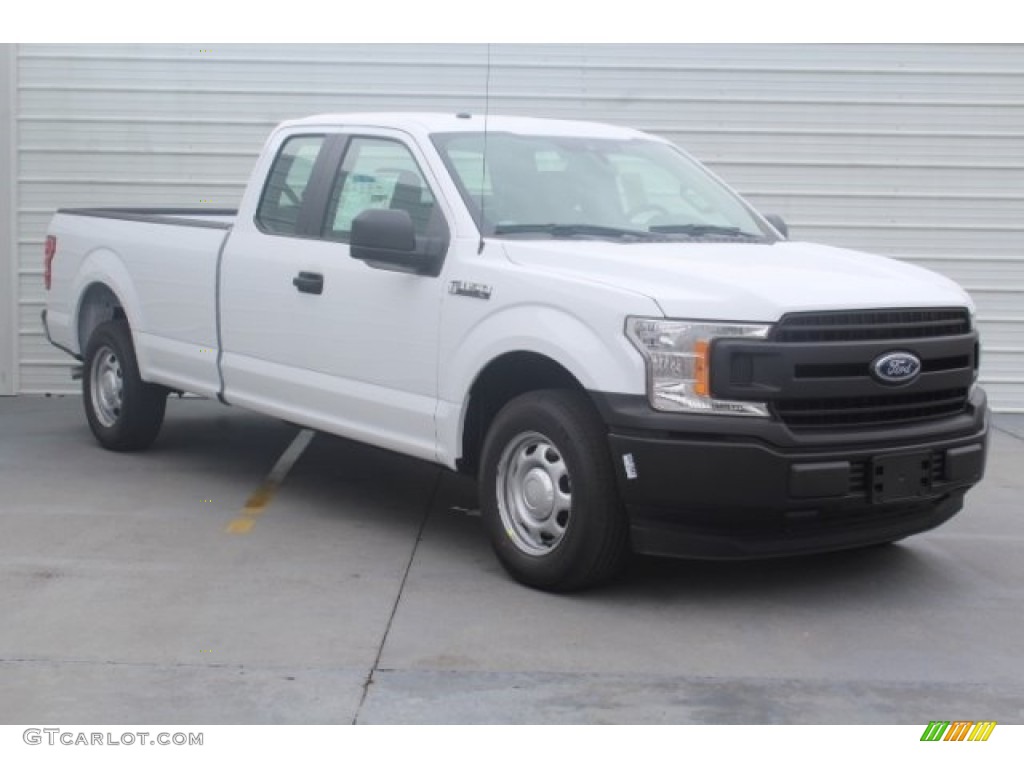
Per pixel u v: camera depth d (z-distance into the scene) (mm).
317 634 5840
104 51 11305
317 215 7676
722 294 5961
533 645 5770
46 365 11617
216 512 7855
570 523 6211
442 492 8469
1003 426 11172
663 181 7637
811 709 5164
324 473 8891
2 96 11312
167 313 8648
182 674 5367
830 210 11492
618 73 11344
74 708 5027
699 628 6055
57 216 9836
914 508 6562
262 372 7887
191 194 11477
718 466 5871
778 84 11352
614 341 5996
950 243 11508
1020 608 6457
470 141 7293
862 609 6391
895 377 6168
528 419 6344
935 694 5355
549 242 6734
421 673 5422
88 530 7410
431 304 6824
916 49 11305
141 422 9148
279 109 11383
